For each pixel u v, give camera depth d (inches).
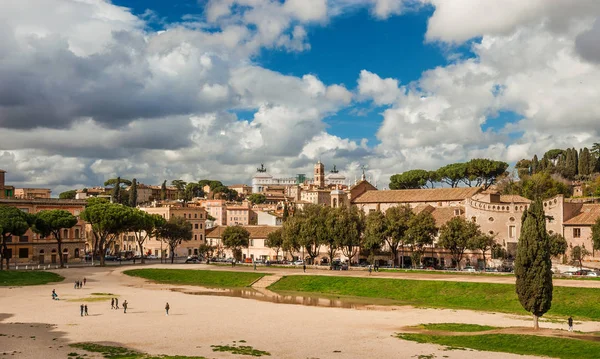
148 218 7278.5
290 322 3203.7
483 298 4005.9
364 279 4845.0
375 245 5866.1
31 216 6245.1
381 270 5610.2
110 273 6200.8
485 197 6299.2
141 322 3174.2
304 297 4498.0
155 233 7687.0
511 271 5201.8
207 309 3742.6
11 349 2411.4
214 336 2760.8
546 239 2817.4
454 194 7475.4
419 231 5644.7
